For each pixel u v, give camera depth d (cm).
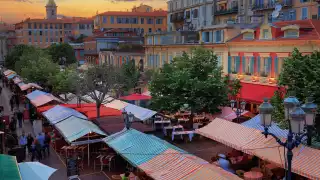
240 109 3142
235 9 6050
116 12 10825
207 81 3194
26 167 1775
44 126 3612
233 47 3941
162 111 3675
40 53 7731
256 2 5419
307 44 3073
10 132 3092
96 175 2414
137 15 10794
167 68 3438
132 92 5038
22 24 15975
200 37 4550
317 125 2131
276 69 3406
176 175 1697
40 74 6094
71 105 3841
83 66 7081
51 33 15962
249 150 2108
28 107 4497
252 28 3862
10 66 9862
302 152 1869
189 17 7419
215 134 2455
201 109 3238
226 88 3275
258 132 2283
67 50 9444
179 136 3192
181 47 4622
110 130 2759
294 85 2266
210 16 6838
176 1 7988
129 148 2169
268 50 3488
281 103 2261
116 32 8975
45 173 1761
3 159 1769
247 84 3716
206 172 1638
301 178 2036
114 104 3772
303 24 3366
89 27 14612
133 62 5666
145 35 5669
